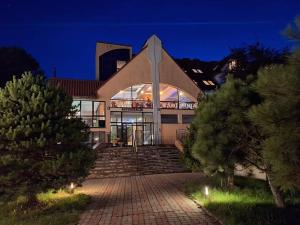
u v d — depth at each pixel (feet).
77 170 35.68
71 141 36.45
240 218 24.85
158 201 36.58
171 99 114.93
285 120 12.54
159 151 88.58
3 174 33.04
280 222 23.40
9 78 124.47
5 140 34.04
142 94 111.24
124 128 107.76
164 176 66.54
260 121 13.17
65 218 28.68
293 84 11.71
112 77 106.52
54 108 35.68
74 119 37.88
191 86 116.37
